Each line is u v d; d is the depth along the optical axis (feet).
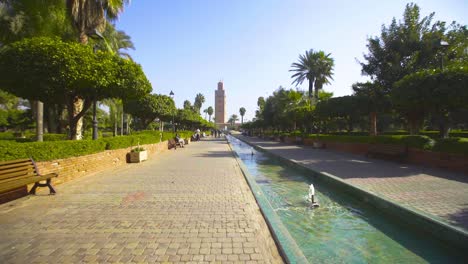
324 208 19.81
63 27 41.14
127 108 85.25
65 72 26.66
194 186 23.18
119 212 15.78
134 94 35.86
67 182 24.76
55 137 51.24
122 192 20.86
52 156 22.74
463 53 50.08
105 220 14.38
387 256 12.42
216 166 36.22
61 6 39.14
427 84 33.01
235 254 10.61
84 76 27.94
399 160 37.45
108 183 24.39
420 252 12.82
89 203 17.66
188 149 68.59
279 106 123.85
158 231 12.87
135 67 35.14
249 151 75.25
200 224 13.85
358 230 15.62
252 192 20.76
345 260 12.07
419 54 51.96
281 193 24.44
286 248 10.74
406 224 15.98
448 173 28.35
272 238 12.19
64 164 24.56
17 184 16.30
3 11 35.37
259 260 10.17
